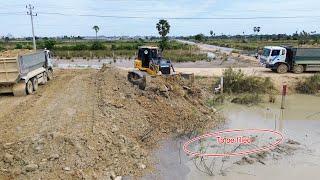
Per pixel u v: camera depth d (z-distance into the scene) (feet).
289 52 98.99
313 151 42.24
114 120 45.32
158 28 206.69
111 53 183.01
